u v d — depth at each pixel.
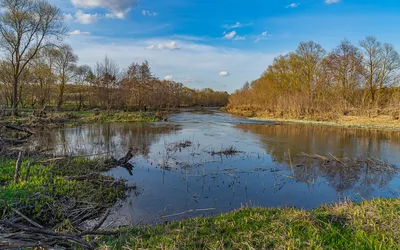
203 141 16.91
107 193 7.30
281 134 20.47
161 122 28.91
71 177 7.76
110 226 5.29
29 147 11.66
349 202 5.85
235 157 12.43
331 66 34.75
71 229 5.01
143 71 44.25
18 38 23.69
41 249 3.57
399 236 3.82
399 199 5.70
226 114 44.97
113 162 10.59
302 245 3.71
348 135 20.06
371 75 32.53
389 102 29.56
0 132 13.76
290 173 9.89
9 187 6.12
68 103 42.03
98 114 30.11
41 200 5.90
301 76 40.75
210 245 3.82
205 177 9.18
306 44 39.28
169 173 9.62
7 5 22.59
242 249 3.70
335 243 3.80
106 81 34.44
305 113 33.91
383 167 10.76
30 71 28.75
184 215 6.01
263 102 43.50
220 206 6.62
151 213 6.14
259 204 6.83
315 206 6.71
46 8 24.47
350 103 32.38
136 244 3.89
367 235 3.96
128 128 23.00
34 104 32.47
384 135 20.11
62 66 35.78
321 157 12.20
